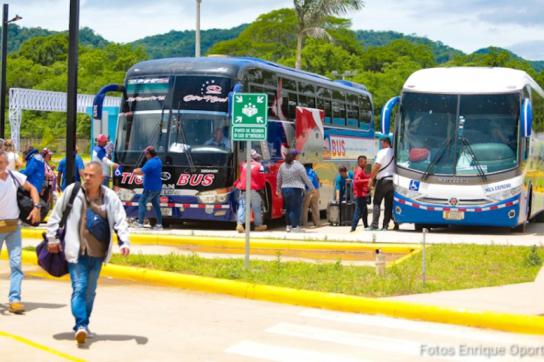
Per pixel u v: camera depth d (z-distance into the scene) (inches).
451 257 606.5
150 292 497.7
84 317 350.0
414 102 845.2
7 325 390.3
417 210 827.4
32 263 614.5
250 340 366.0
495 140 821.9
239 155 871.1
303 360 330.0
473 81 840.3
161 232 818.2
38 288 507.8
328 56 5290.4
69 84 669.3
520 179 818.2
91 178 350.9
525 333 388.2
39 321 400.8
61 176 932.0
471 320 401.1
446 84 842.8
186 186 870.4
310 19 1935.3
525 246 674.2
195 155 870.4
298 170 847.1
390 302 425.7
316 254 681.0
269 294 469.4
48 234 352.2
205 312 434.0
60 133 4466.0
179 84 885.2
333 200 1126.4
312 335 377.7
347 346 355.9
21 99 2060.8
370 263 619.5
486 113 827.4
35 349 337.4
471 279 511.5
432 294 455.2
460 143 825.5
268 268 551.5
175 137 878.4
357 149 1242.6
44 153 878.4
